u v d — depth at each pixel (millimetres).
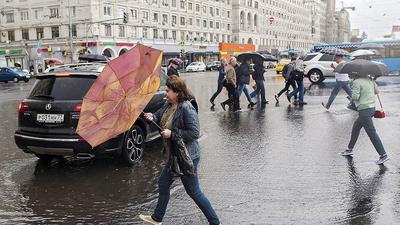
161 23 71875
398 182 6363
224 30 93000
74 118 6957
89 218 5254
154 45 69500
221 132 10656
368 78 7449
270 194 5961
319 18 168750
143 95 4398
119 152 7340
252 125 11562
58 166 7688
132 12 65938
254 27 105688
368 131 7391
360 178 6590
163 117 4637
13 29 65500
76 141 6867
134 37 66062
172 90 4496
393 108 14086
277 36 121062
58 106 7008
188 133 4426
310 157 7914
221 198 5840
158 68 4469
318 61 25328
